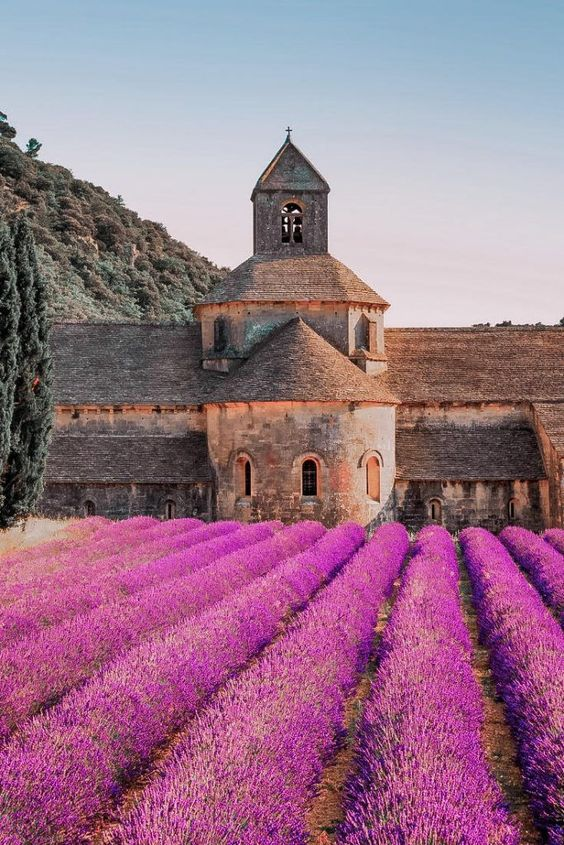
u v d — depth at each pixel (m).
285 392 39.91
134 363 46.81
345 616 18.83
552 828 10.16
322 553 28.41
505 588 22.91
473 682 15.12
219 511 41.38
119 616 18.06
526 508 43.25
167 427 44.66
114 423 44.59
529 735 12.73
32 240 35.09
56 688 14.43
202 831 8.68
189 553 27.62
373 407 41.03
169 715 13.51
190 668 14.71
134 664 14.61
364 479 40.56
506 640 17.66
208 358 46.28
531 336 50.56
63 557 27.64
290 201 48.50
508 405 45.88
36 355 34.66
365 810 9.70
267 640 19.00
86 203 136.00
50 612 18.62
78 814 10.23
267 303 45.66
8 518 34.06
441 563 27.02
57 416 44.44
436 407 45.75
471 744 11.81
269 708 12.36
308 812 11.52
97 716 12.16
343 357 43.25
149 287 123.88
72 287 102.25
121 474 42.19
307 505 39.88
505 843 9.25
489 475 43.03
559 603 22.45
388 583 26.19
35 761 10.48
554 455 42.00
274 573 24.28
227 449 41.03
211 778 9.83
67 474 42.03
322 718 12.91
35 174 132.88
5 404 32.66
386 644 17.94
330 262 47.88
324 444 40.00
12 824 9.30
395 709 12.62
